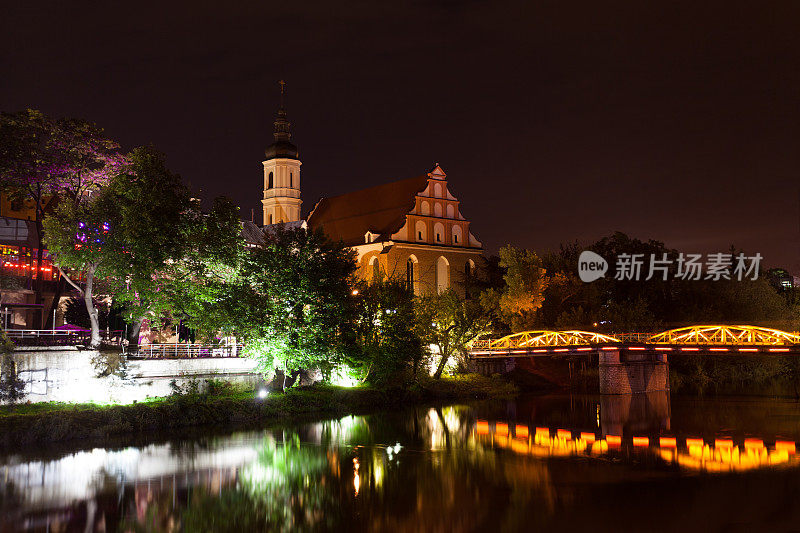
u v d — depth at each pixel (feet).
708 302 336.08
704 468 132.26
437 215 342.64
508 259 299.58
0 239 209.77
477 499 113.29
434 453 148.25
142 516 105.50
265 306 196.85
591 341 268.82
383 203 354.33
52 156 183.62
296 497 115.03
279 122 399.03
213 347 209.97
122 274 169.48
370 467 135.74
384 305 242.78
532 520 102.58
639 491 116.88
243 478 126.62
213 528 100.83
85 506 109.81
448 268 341.41
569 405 225.56
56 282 223.51
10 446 141.90
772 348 224.12
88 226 168.35
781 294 381.81
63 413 152.46
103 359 168.96
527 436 168.66
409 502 112.27
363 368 238.68
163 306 179.93
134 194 169.58
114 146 193.57
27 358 155.22
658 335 257.96
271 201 397.80
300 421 186.29
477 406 224.74
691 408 214.07
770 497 112.57
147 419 164.04
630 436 167.22
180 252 177.17
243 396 195.00
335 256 215.31
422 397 238.07
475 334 276.00
